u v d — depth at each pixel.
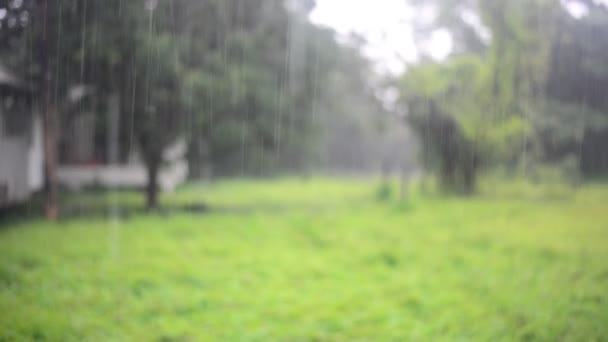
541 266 6.34
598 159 19.30
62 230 7.71
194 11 8.79
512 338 4.16
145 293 4.99
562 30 15.23
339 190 17.88
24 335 3.87
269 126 10.23
